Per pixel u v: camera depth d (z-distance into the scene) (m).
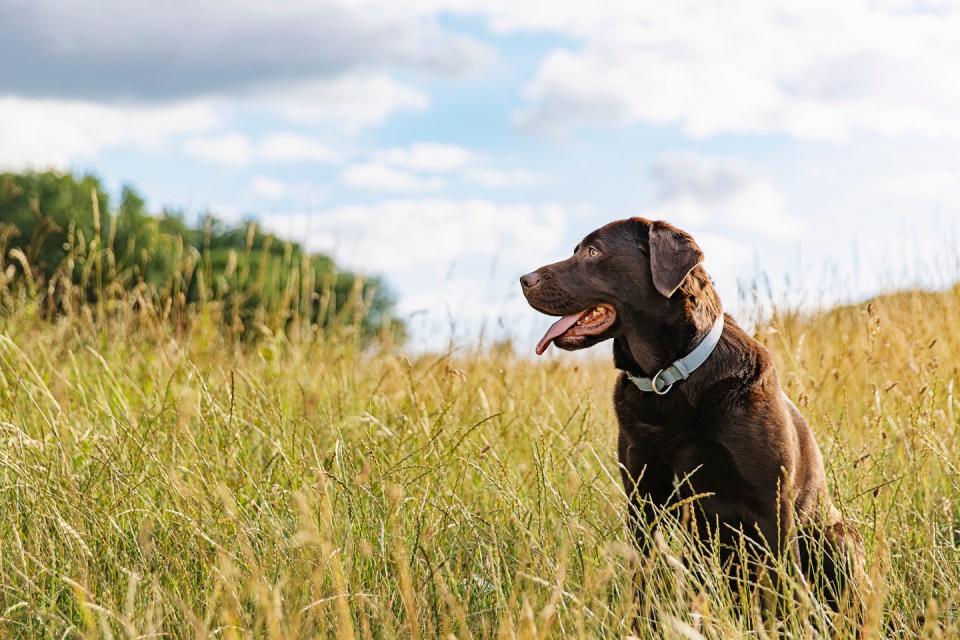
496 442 4.68
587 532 3.43
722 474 3.79
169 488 3.77
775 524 3.74
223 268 18.11
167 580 3.29
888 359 5.69
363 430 4.77
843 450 4.60
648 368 3.98
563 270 4.20
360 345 6.65
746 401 3.76
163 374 5.77
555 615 2.92
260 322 6.66
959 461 4.30
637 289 4.02
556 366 6.11
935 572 3.57
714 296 4.01
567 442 4.80
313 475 4.17
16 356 5.19
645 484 3.99
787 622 3.29
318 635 2.74
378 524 3.55
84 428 4.82
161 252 15.70
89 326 6.54
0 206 23.14
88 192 24.00
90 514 3.50
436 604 3.10
